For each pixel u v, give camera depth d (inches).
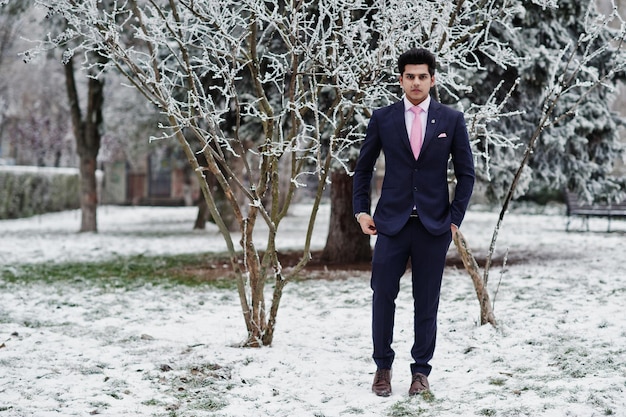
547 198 1280.8
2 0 217.5
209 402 162.1
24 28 879.1
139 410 155.9
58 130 1541.6
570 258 451.5
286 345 220.5
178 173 1903.3
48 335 240.8
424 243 159.0
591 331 216.1
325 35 201.6
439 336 225.6
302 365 194.1
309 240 215.0
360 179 167.6
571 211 720.3
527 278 349.1
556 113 412.8
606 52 428.1
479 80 374.9
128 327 257.1
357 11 273.4
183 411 155.1
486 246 581.9
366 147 166.1
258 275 219.3
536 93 399.5
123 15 477.7
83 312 292.8
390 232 157.8
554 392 155.9
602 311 247.1
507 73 393.1
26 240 705.0
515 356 193.5
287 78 356.8
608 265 394.3
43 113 1638.8
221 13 206.5
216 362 198.4
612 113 457.1
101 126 813.9
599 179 451.8
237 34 298.5
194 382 179.6
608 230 699.4
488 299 234.8
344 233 474.0
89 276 422.0
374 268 161.6
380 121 163.6
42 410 153.9
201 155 772.6
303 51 204.1
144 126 875.4
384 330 163.2
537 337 213.0
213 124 202.1
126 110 875.4
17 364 196.5
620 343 197.6
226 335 238.7
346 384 175.6
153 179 1913.1
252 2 195.2
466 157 161.2
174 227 958.4
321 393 169.0
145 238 732.7
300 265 216.4
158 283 386.3
